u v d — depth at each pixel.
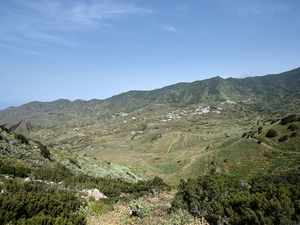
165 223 7.87
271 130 61.38
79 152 154.38
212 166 60.22
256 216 6.51
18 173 16.61
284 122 66.75
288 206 6.54
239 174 49.44
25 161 23.06
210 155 68.94
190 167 67.69
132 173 53.75
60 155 35.59
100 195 17.05
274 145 55.25
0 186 11.94
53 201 9.73
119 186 23.12
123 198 16.31
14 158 22.64
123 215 10.52
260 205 6.89
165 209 9.86
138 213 9.98
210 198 9.25
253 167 49.81
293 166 41.94
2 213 7.32
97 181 24.34
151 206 10.36
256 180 22.84
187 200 9.48
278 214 6.39
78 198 13.17
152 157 102.25
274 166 45.62
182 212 8.34
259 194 7.73
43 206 8.95
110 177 34.94
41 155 28.44
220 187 9.75
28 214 8.18
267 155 51.97
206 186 9.98
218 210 7.81
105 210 12.02
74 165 32.56
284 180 21.34
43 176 18.09
